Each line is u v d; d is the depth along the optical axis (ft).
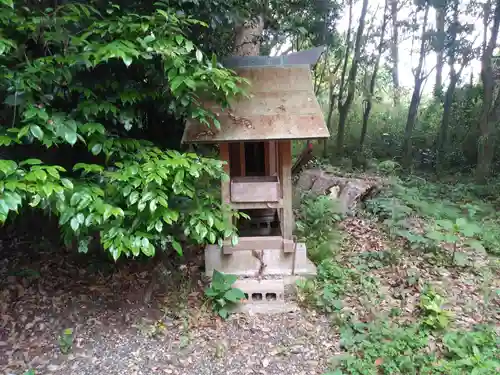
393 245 15.19
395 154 33.88
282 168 11.96
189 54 9.28
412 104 32.22
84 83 9.00
